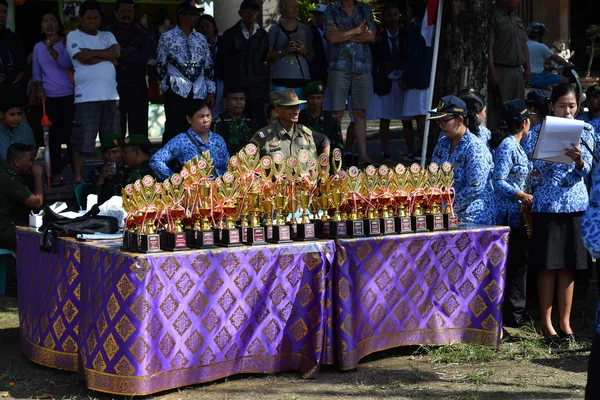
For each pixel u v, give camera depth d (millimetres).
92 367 5602
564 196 6641
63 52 10805
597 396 4082
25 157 8484
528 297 8125
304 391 5715
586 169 6586
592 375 4090
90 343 5637
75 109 10625
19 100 9633
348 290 6012
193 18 10633
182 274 5516
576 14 22125
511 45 11398
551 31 20562
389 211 6395
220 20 13516
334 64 11523
